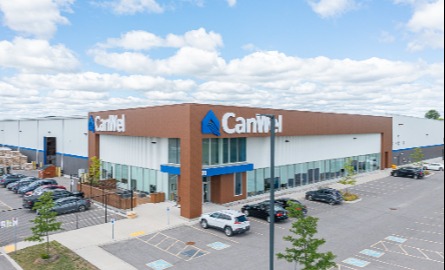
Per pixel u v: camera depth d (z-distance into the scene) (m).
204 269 20.14
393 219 30.66
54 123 62.94
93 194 38.50
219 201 35.44
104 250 23.11
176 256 22.09
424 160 78.81
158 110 34.56
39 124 68.00
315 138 47.16
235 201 36.69
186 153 30.95
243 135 35.56
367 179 51.88
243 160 37.81
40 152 67.75
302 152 45.12
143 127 36.84
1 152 72.19
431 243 24.38
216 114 32.88
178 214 31.92
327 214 32.31
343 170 52.59
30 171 64.38
